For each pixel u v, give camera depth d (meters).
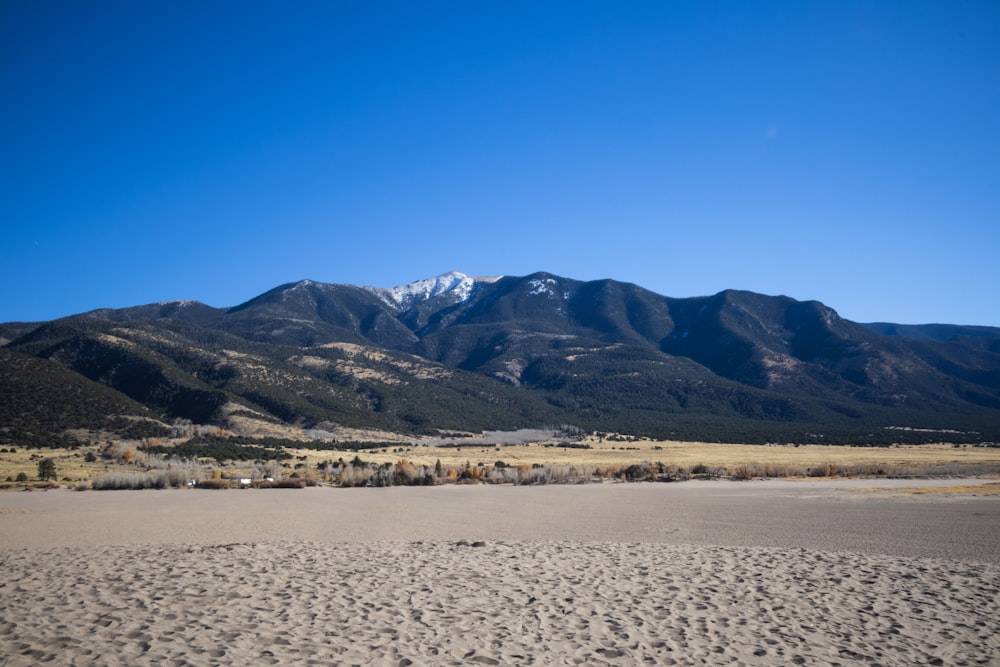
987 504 33.03
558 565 17.05
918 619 12.20
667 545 20.83
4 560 17.89
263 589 14.17
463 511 33.88
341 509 35.16
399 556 18.47
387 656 10.17
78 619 11.88
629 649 10.57
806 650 10.59
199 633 11.12
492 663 9.95
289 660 9.94
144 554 18.89
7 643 10.56
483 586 14.58
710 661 10.10
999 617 12.34
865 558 18.03
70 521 29.61
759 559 17.94
